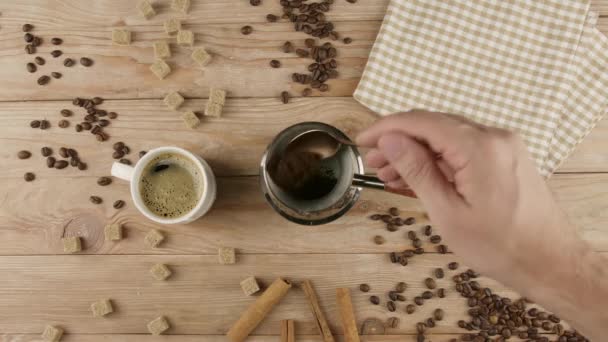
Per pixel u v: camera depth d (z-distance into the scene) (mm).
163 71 694
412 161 487
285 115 702
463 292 687
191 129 703
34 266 710
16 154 711
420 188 497
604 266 521
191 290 703
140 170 633
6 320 710
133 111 707
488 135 481
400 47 684
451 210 493
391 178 590
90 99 706
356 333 675
